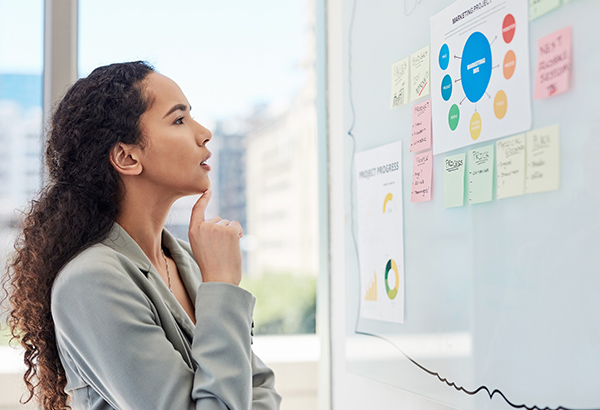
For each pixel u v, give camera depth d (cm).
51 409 111
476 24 105
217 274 110
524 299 94
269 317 253
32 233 108
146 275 108
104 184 107
